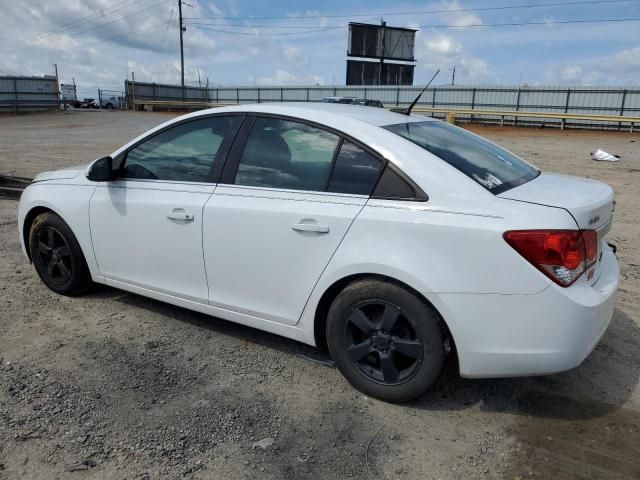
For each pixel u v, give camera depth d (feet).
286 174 11.16
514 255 8.90
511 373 9.36
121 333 13.15
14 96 141.90
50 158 46.98
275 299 11.31
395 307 9.88
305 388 10.94
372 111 12.12
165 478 8.35
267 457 8.89
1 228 22.44
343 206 10.28
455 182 9.65
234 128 12.03
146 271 13.25
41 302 14.84
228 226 11.54
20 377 11.02
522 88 118.52
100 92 187.52
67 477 8.29
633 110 107.14
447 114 108.47
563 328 8.91
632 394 10.86
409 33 168.35
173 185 12.59
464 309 9.27
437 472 8.65
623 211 28.43
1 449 8.85
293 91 157.48
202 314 14.30
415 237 9.55
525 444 9.35
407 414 10.15
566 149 63.52
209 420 9.79
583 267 9.15
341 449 9.14
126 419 9.75
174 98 177.88
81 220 14.12
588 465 8.84
